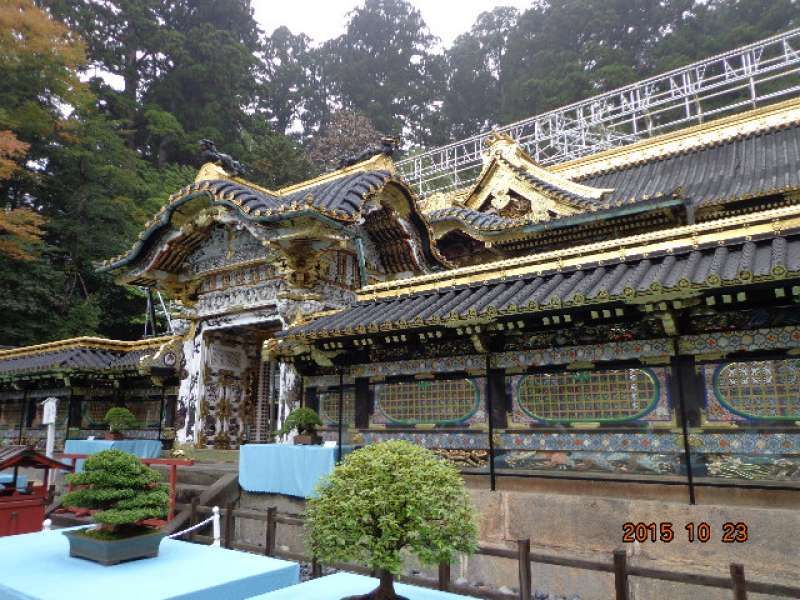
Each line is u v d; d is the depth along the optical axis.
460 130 68.56
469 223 17.23
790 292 6.51
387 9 73.19
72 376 16.92
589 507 7.76
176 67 50.75
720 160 17.91
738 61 48.09
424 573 8.69
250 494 10.88
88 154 33.69
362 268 12.82
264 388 16.25
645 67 56.47
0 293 29.16
